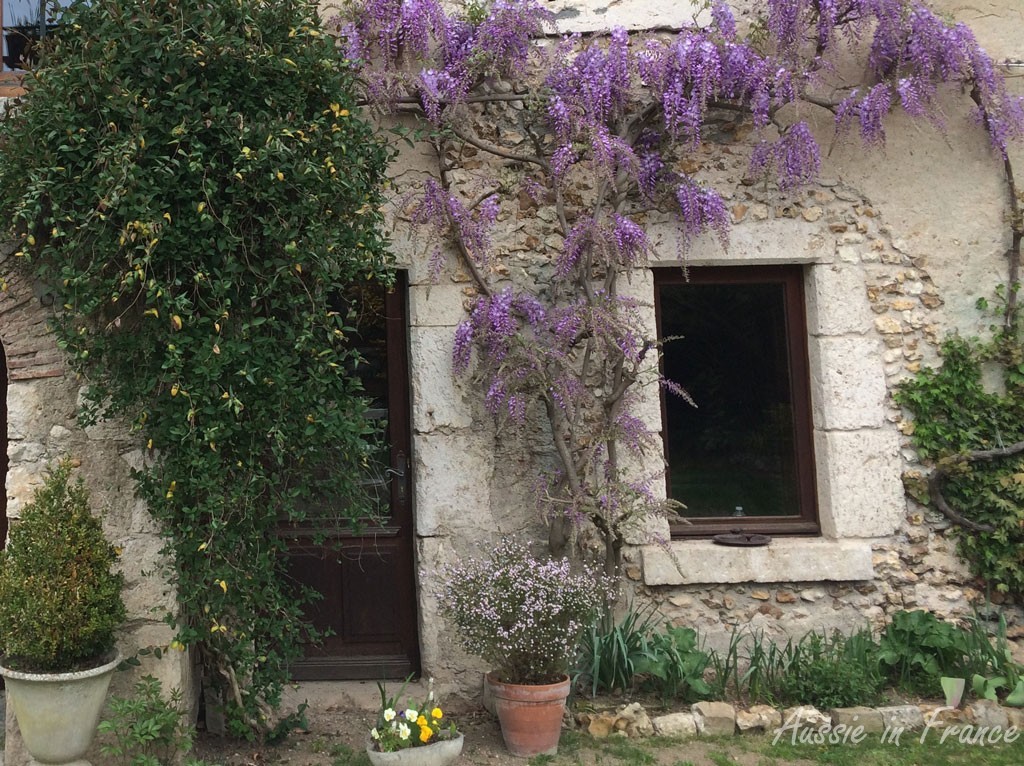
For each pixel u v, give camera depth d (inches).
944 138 167.9
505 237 167.8
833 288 171.2
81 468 141.3
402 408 173.0
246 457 130.6
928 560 169.2
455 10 170.1
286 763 137.3
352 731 150.7
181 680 139.5
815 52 171.8
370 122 154.3
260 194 129.0
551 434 165.8
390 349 172.9
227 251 130.0
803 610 167.5
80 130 127.5
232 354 126.6
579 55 165.3
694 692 154.8
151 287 123.7
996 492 167.2
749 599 167.5
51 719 122.0
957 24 169.3
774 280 178.1
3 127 134.5
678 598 166.7
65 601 122.7
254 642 138.0
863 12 164.1
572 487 155.3
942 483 170.1
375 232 141.4
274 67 132.0
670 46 164.9
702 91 159.3
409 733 124.6
